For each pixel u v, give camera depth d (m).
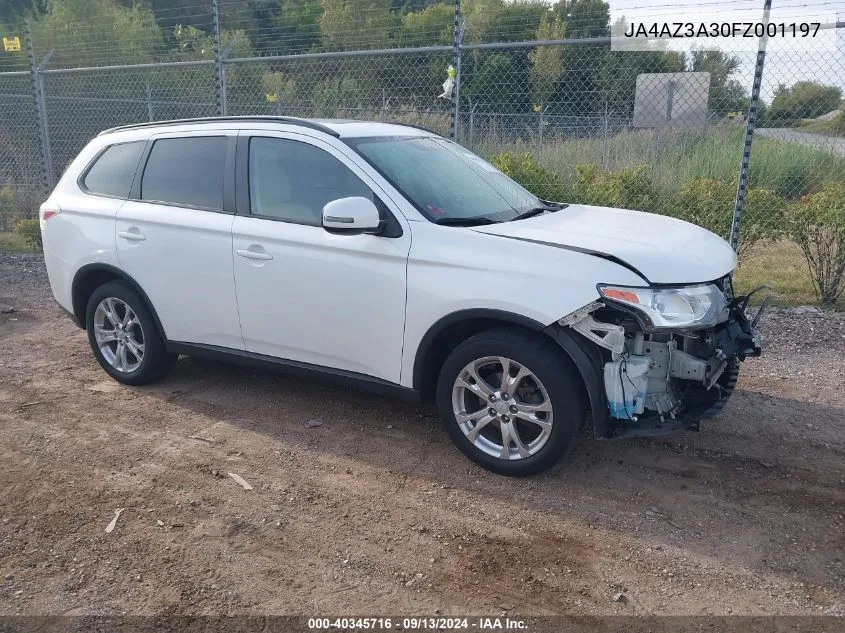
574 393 3.87
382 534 3.67
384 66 12.99
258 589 3.27
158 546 3.58
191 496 4.04
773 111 8.18
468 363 4.12
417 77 12.64
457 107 7.87
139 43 16.86
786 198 8.48
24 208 11.91
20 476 4.27
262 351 4.91
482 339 4.05
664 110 8.16
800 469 4.31
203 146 5.10
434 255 4.09
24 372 5.99
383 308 4.29
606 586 3.27
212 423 4.96
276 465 4.38
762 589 3.25
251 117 5.04
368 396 5.39
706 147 9.98
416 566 3.42
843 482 4.16
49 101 15.00
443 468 4.31
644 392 3.82
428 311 4.11
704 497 3.99
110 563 3.46
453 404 4.22
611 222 4.50
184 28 18.02
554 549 3.54
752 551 3.51
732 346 4.06
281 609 3.14
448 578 3.33
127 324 5.54
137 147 5.46
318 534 3.67
